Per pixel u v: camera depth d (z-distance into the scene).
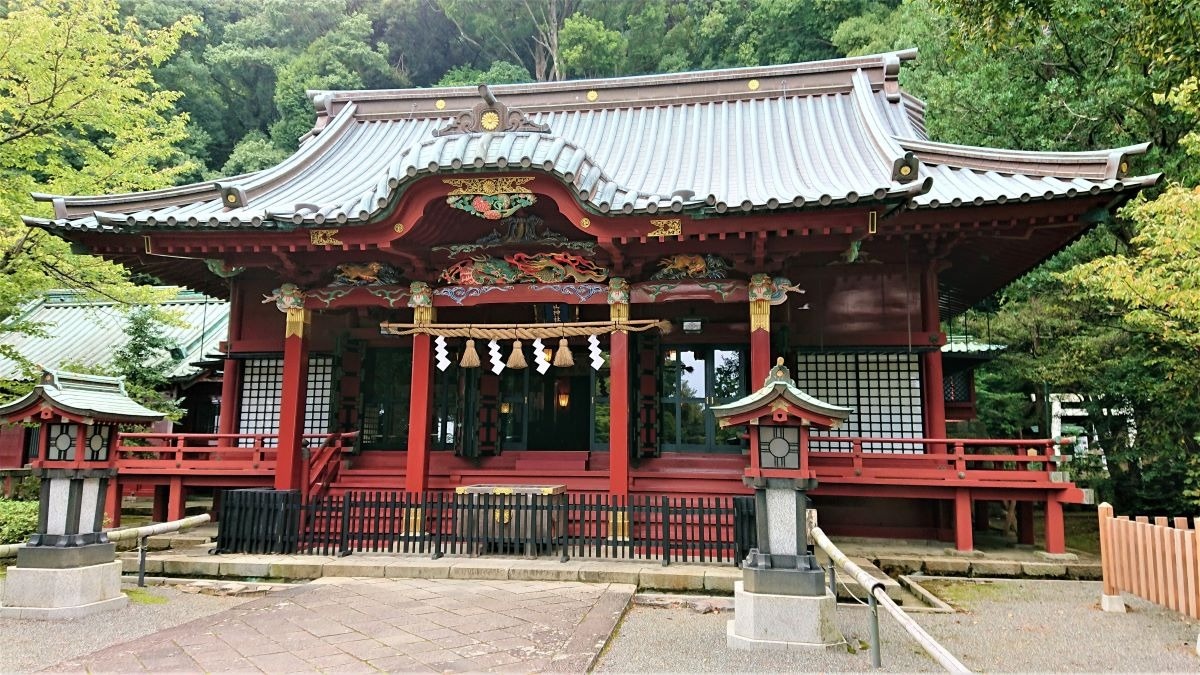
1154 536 6.89
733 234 9.78
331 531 10.03
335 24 46.75
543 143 9.95
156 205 11.43
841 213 9.16
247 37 45.38
